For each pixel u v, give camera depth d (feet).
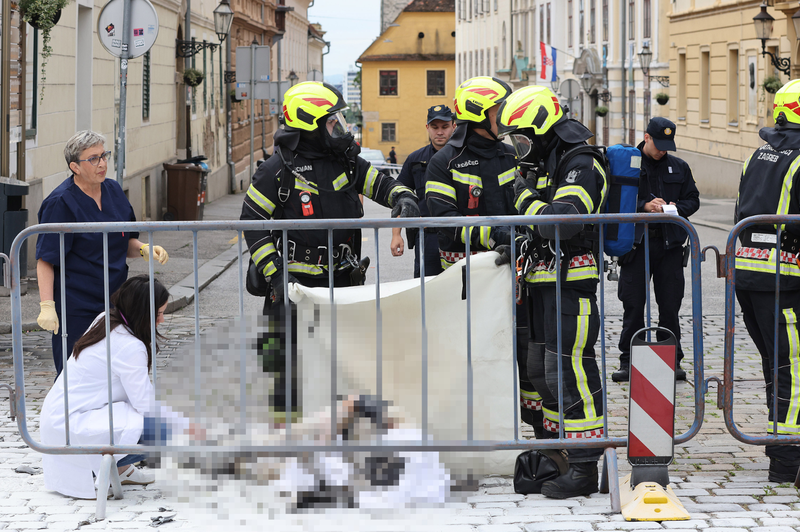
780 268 15.57
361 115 275.80
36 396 22.06
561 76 153.69
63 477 15.20
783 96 15.81
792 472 15.65
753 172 16.05
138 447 14.79
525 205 15.10
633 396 14.70
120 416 15.35
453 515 14.29
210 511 14.49
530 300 15.66
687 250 23.27
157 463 15.34
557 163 14.88
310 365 15.37
